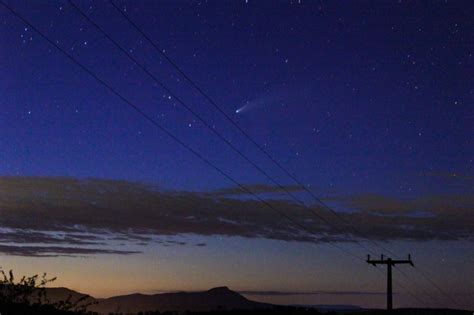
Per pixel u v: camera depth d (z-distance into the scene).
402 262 40.78
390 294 40.62
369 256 41.25
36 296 17.64
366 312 46.66
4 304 16.67
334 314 43.47
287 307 43.38
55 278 17.83
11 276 17.41
